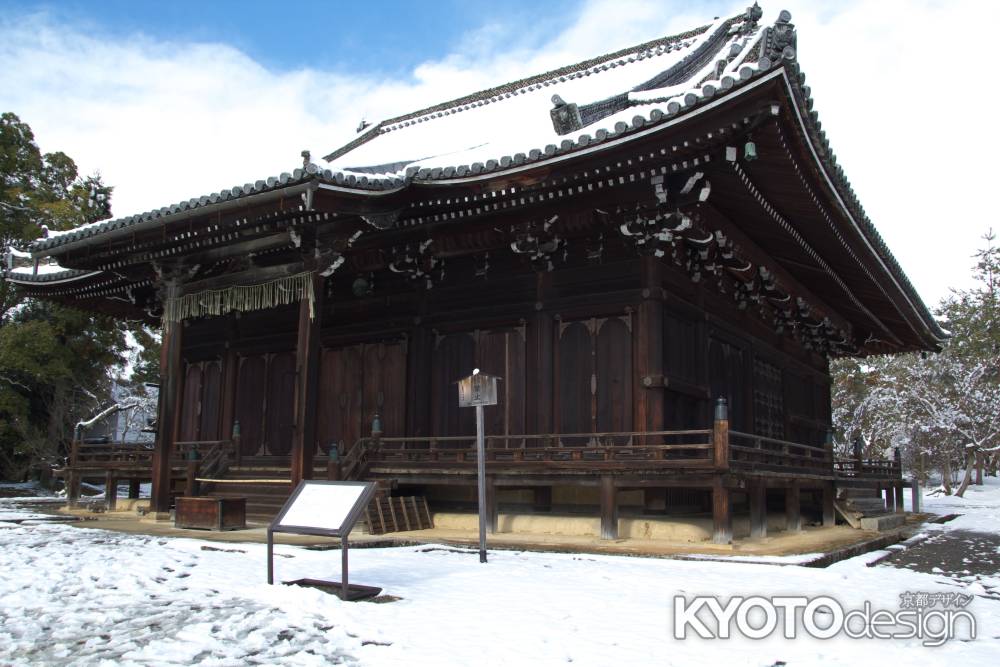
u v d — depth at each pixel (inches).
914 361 2167.8
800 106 491.8
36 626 284.7
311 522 334.0
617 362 635.5
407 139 1076.5
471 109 1136.8
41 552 459.2
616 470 551.2
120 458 876.6
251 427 866.1
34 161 1540.4
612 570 416.8
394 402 754.2
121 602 320.5
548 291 677.9
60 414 1413.6
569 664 244.2
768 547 529.7
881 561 525.0
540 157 563.8
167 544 500.7
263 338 878.4
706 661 252.4
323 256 642.8
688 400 671.1
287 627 277.4
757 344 861.8
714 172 551.5
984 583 428.5
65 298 974.4
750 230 692.1
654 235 599.8
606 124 551.2
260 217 614.9
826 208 641.0
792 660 257.8
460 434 708.0
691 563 446.9
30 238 1419.8
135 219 654.5
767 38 626.5
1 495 1266.0
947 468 2092.8
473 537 581.3
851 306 978.7
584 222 628.1
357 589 334.3
